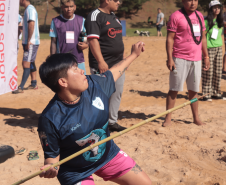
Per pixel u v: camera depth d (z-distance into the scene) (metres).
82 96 2.11
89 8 51.38
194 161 3.94
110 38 4.35
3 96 7.71
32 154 4.13
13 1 4.26
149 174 3.62
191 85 5.07
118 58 4.53
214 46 6.66
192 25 4.81
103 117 2.16
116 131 5.02
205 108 6.33
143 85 8.77
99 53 4.21
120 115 6.03
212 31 6.57
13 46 4.38
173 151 4.20
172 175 3.58
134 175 2.36
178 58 4.89
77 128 2.02
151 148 4.33
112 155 2.34
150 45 17.08
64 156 2.16
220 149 4.18
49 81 1.98
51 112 2.00
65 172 2.22
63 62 1.97
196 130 4.96
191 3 4.70
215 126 5.16
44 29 42.09
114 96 4.71
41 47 16.78
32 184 3.45
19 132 5.07
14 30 4.36
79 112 2.05
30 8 7.21
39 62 13.22
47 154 2.04
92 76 2.31
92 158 2.18
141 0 51.81
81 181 2.21
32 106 6.82
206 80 6.83
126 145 4.46
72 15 5.39
